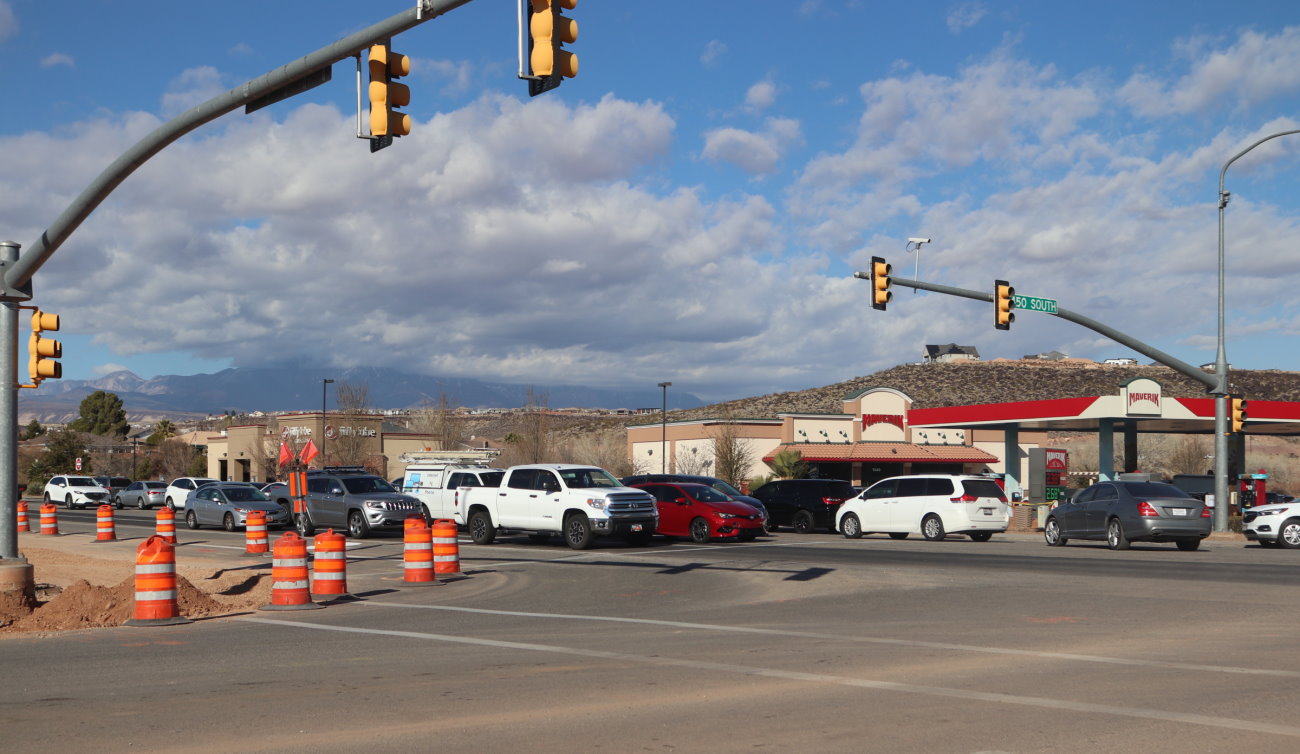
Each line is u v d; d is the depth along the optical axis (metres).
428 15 11.47
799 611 14.77
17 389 16.22
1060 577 19.16
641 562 23.06
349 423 79.12
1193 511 25.92
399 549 27.97
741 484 61.12
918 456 64.25
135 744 7.17
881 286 28.31
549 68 10.77
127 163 14.18
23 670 10.22
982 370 119.31
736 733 7.46
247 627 13.41
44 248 15.56
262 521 27.59
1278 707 8.27
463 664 10.41
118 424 129.62
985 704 8.40
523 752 6.95
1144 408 42.50
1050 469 40.88
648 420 120.12
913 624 13.28
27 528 38.44
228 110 13.38
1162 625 12.98
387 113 12.43
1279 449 96.06
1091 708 8.24
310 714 8.10
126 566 24.11
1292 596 15.91
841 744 7.14
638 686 9.20
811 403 108.75
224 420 138.38
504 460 74.00
